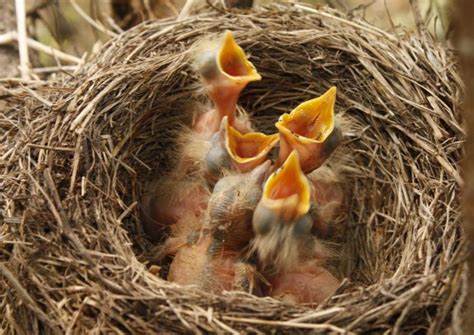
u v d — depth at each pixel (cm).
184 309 68
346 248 74
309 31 75
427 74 74
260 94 76
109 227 70
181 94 75
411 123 73
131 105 73
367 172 74
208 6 77
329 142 72
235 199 71
